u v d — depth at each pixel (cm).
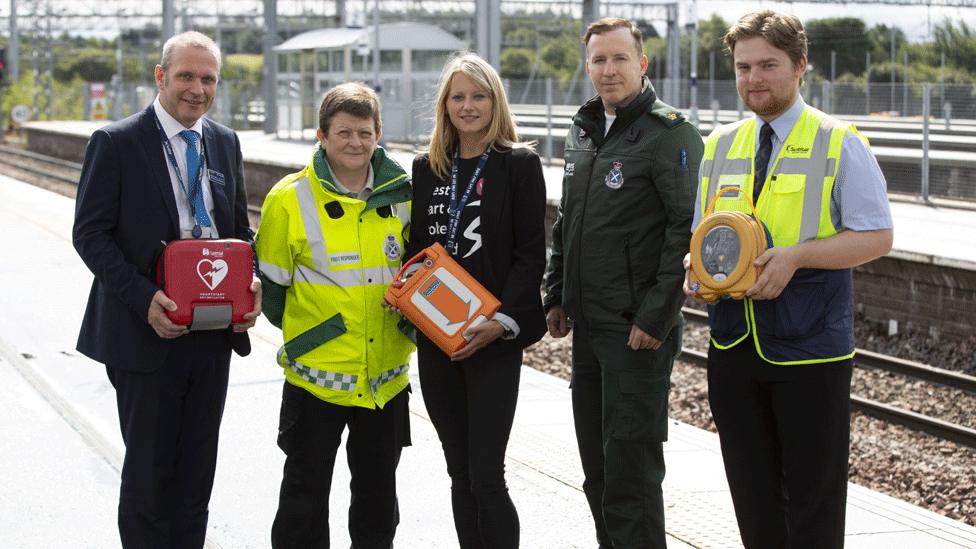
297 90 3741
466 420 474
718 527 552
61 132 4253
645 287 457
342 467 647
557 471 639
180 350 454
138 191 446
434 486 618
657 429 464
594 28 456
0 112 5550
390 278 463
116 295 450
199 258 438
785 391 401
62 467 641
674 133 447
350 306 455
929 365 1055
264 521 565
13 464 644
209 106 456
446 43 3550
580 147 473
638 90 459
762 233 390
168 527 470
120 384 463
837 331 397
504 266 459
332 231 453
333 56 3566
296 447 464
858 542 529
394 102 3531
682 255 439
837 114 2873
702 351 1124
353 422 479
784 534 420
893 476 749
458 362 464
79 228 443
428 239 467
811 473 402
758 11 402
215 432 475
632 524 462
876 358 991
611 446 464
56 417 737
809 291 395
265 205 460
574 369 496
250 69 7444
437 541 543
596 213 459
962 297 1074
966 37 5200
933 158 1825
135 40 8606
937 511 697
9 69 6125
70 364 880
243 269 445
